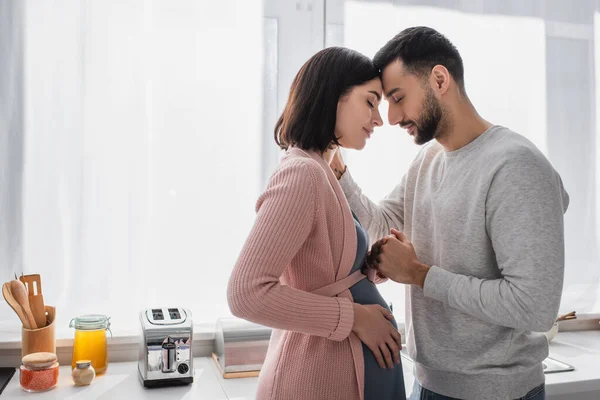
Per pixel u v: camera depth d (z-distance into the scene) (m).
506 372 1.31
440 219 1.38
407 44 1.37
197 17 1.97
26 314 1.75
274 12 2.04
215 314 2.01
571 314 2.21
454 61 1.37
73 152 1.90
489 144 1.33
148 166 1.95
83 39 1.90
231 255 2.01
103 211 1.92
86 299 1.92
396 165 2.11
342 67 1.27
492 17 2.19
